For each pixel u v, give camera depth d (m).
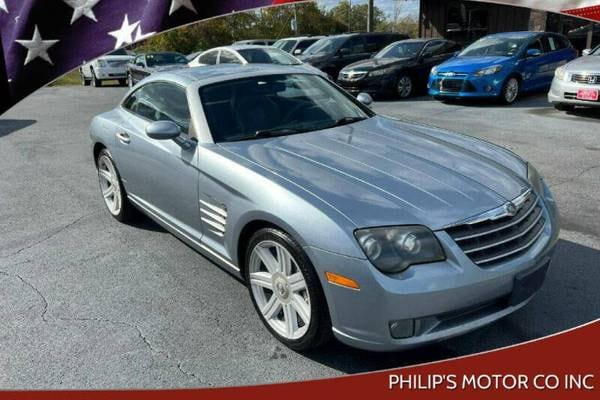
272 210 2.58
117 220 4.77
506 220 2.52
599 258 3.58
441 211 2.42
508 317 2.94
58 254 4.09
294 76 4.00
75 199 5.53
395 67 12.03
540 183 3.12
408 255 2.28
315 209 2.42
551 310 2.99
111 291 3.45
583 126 7.98
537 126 8.16
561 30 15.05
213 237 3.23
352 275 2.28
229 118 3.46
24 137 9.52
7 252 4.17
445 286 2.26
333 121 3.67
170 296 3.36
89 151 8.05
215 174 3.04
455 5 19.19
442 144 3.31
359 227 2.31
